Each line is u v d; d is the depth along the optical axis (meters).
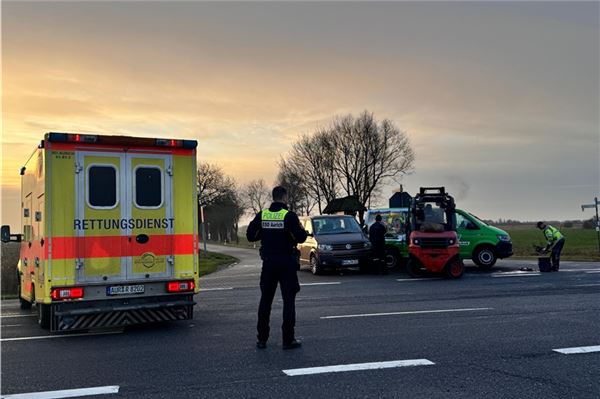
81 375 5.93
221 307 11.02
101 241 8.37
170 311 8.66
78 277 8.20
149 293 8.61
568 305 10.29
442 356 6.48
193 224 8.99
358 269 19.30
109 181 8.48
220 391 5.26
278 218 7.22
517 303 10.62
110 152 8.48
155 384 5.54
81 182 8.30
